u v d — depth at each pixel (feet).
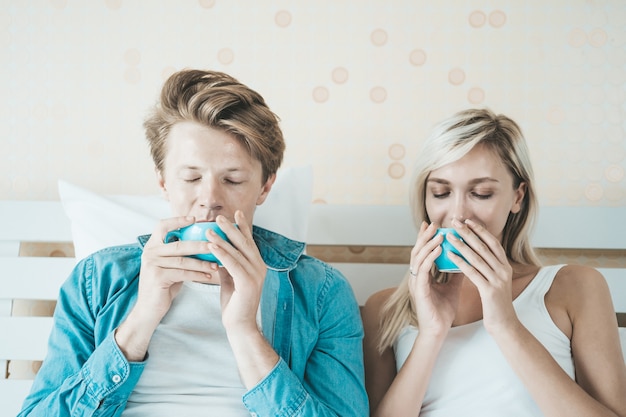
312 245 5.62
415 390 4.09
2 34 5.63
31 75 5.61
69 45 5.64
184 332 3.98
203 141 3.83
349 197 5.58
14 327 4.96
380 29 5.65
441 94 5.60
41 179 5.55
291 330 4.16
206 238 3.44
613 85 5.57
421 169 4.47
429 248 3.95
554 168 5.54
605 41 5.58
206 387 3.90
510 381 4.09
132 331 3.65
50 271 5.06
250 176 3.93
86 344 3.97
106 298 4.11
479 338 4.27
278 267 4.28
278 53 5.65
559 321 4.30
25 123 5.59
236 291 3.55
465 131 4.27
